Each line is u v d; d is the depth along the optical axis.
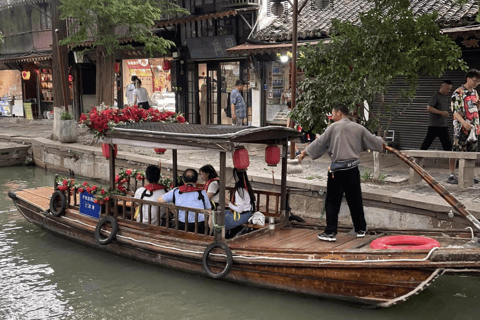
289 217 7.30
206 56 16.52
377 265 5.21
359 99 8.08
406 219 7.47
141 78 19.78
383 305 5.44
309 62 8.73
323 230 6.84
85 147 13.89
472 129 8.14
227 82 16.42
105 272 7.08
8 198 11.62
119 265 7.34
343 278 5.52
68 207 8.38
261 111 15.12
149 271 7.07
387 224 7.71
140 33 14.43
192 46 16.66
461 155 7.83
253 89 15.18
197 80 17.28
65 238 8.47
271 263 5.86
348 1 13.73
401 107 11.95
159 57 18.56
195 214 6.51
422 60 8.02
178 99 17.77
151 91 19.47
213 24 15.98
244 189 6.75
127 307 6.01
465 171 8.05
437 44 7.88
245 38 15.28
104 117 7.18
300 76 14.48
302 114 8.67
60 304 6.11
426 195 7.56
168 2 15.06
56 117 15.69
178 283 6.63
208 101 17.09
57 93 15.63
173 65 17.83
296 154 11.90
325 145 6.24
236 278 6.30
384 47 7.91
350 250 5.46
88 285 6.65
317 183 8.58
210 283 6.57
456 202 5.66
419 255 5.04
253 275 6.14
